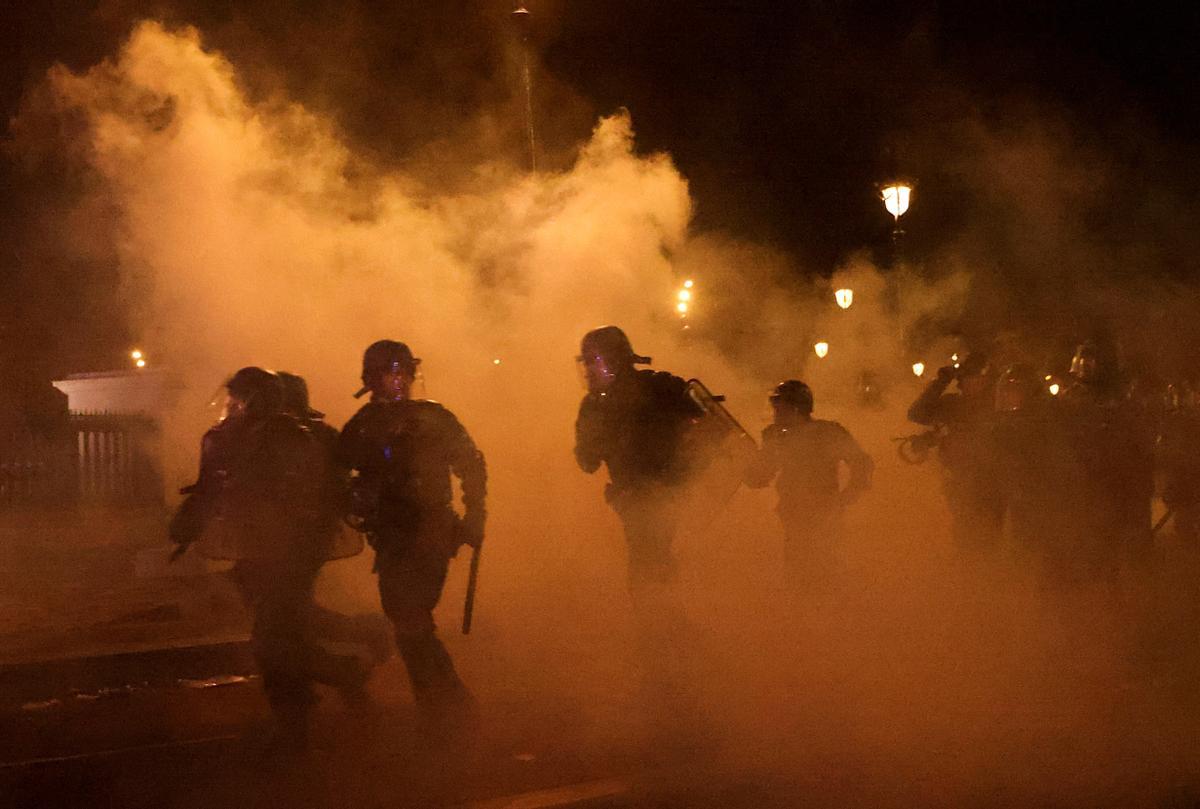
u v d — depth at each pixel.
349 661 6.66
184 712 7.44
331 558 6.51
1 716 7.36
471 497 6.42
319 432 6.42
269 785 5.94
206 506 6.32
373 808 5.60
